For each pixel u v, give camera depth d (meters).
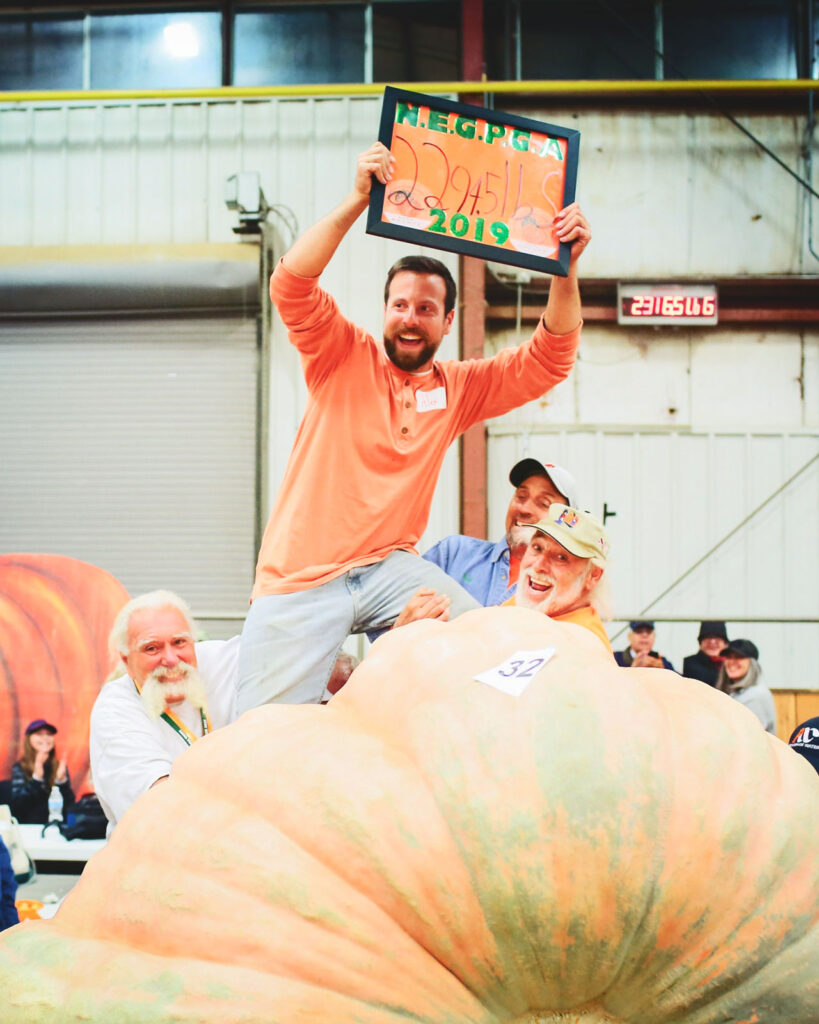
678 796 0.96
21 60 7.73
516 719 0.99
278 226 7.34
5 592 6.25
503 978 0.92
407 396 2.08
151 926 0.96
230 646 2.51
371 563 2.02
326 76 7.60
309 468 2.03
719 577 7.35
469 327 7.18
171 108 7.43
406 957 0.92
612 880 0.90
